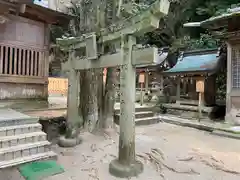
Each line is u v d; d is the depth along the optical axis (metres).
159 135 5.91
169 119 8.02
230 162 3.78
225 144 5.05
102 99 5.85
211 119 7.91
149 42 16.83
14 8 4.49
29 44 5.88
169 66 9.90
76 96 4.68
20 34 5.67
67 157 3.84
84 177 3.03
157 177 3.12
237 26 6.85
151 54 2.77
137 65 3.12
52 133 5.30
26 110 5.77
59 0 7.07
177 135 5.96
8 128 3.49
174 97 9.88
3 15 4.88
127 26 3.14
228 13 6.74
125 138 3.19
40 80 6.16
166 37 16.89
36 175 2.96
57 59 12.20
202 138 5.65
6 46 5.39
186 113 8.62
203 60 8.77
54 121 5.41
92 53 3.76
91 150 4.27
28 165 3.28
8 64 5.47
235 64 7.07
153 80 11.95
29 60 5.91
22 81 5.71
